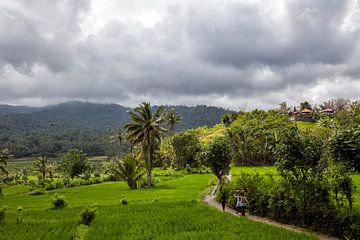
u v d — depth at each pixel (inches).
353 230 807.7
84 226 938.1
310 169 1010.7
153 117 2797.7
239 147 4215.1
